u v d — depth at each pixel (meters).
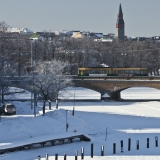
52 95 196.38
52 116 160.88
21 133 139.38
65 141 140.50
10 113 179.50
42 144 133.00
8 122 144.12
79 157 123.56
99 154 126.62
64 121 157.00
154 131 158.12
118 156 124.94
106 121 178.00
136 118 186.88
